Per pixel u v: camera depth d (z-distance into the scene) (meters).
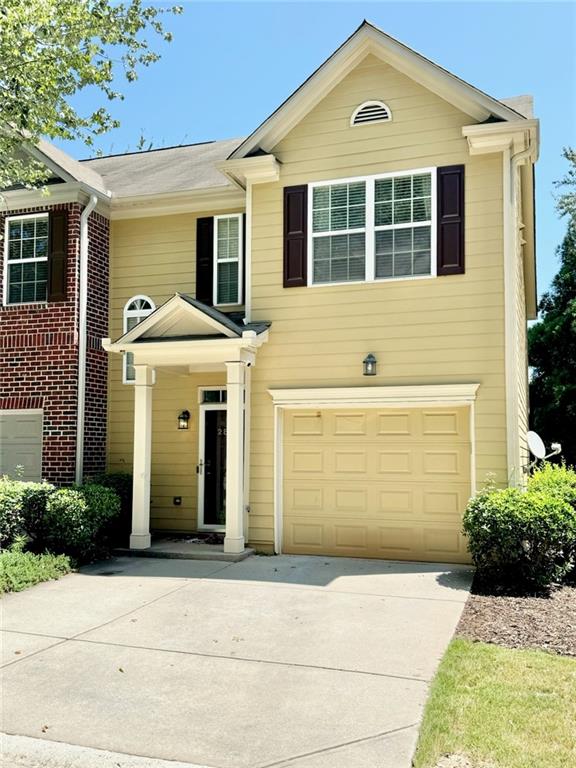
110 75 10.43
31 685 4.95
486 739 3.95
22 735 4.14
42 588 7.87
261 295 10.42
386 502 9.70
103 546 10.16
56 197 11.62
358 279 9.92
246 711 4.45
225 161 10.45
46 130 10.22
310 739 4.03
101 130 10.64
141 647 5.77
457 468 9.37
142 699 4.67
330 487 9.99
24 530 9.59
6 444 11.77
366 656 5.46
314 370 10.01
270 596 7.42
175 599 7.32
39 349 11.48
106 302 12.27
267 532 10.09
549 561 7.78
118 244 12.48
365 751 3.86
